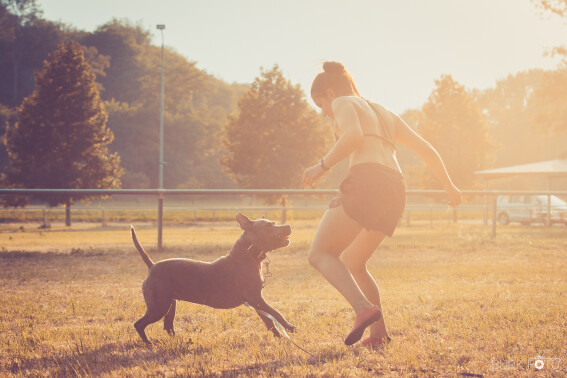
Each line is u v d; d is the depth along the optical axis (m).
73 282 6.75
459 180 33.00
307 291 6.00
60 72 28.67
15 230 19.97
